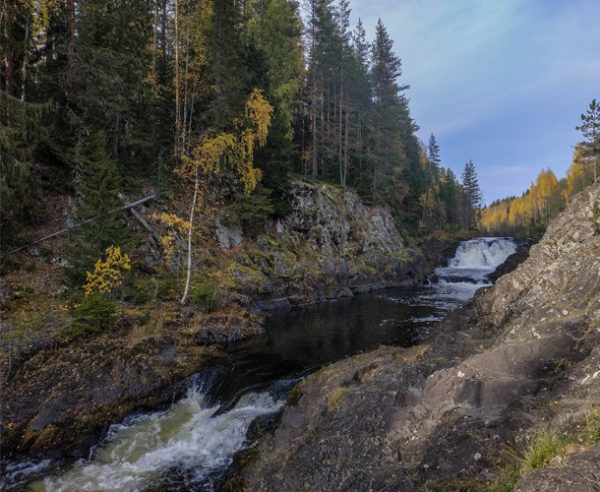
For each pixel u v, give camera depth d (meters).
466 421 5.19
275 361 12.80
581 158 55.72
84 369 10.03
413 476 4.60
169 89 24.00
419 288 34.78
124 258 13.75
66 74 16.47
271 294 23.62
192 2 24.53
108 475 7.38
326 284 28.62
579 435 3.73
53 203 16.61
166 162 23.58
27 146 14.96
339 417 6.90
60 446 8.02
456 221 91.25
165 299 16.30
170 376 11.12
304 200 33.25
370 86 51.72
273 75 35.47
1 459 7.53
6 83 14.98
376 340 15.39
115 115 19.23
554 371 5.57
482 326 9.68
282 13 36.78
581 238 8.79
